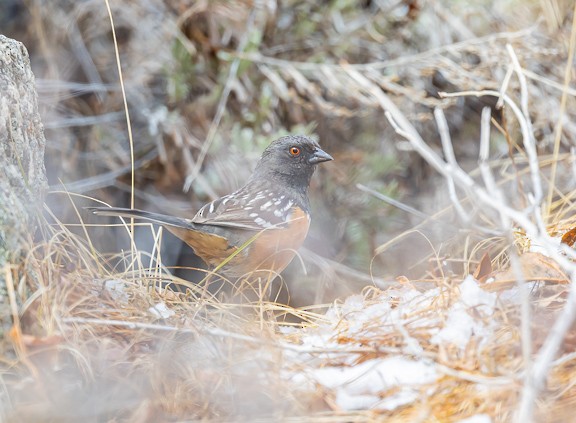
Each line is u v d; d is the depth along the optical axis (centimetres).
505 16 1191
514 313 523
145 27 1170
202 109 1155
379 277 1105
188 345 533
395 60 1152
